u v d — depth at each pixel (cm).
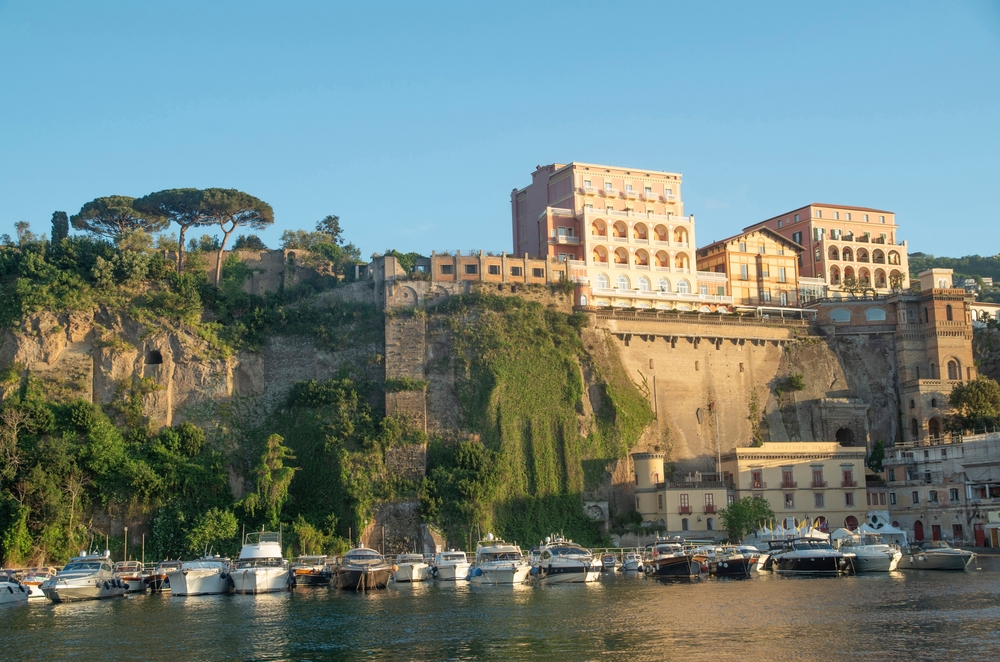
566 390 13812
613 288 15775
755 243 17312
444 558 11181
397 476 12838
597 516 13300
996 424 14388
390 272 14312
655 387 14688
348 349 13950
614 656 6297
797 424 15275
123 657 6606
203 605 9194
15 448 11944
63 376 13238
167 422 13312
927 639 6531
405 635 7181
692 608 8056
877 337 15975
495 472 12838
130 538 12106
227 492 12675
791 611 7756
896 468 14162
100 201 15138
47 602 9738
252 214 15250
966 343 15750
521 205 17400
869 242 18638
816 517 13775
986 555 11781
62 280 13838
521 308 14138
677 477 14138
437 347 13825
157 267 14150
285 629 7556
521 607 8456
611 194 16338
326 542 12100
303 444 13062
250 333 14025
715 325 15288
